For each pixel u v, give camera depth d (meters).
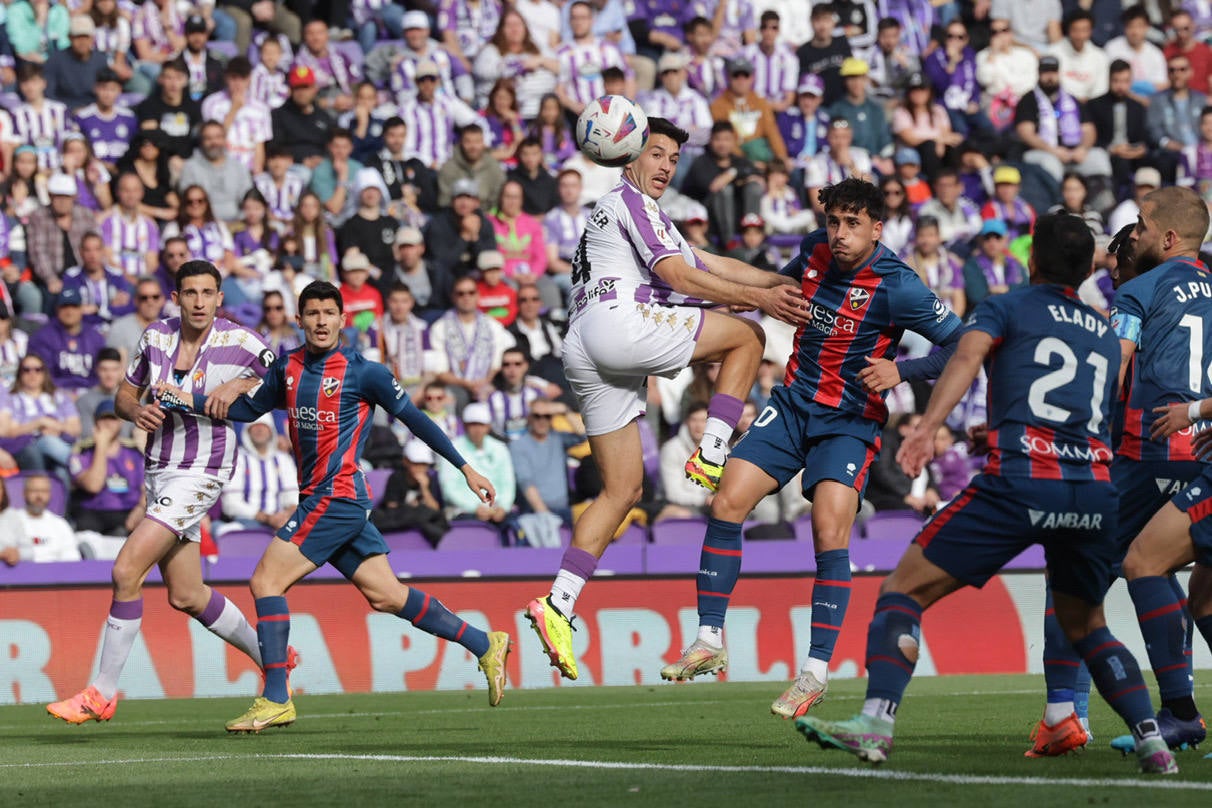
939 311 22.28
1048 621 19.53
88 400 44.22
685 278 21.80
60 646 37.66
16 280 48.00
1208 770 17.39
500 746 22.53
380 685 39.38
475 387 47.38
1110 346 16.86
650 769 18.73
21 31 56.31
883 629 16.66
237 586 38.66
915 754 20.16
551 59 60.09
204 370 25.92
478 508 43.38
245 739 24.62
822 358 22.67
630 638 41.09
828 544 22.48
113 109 54.31
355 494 24.88
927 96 61.72
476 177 54.53
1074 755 19.77
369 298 49.03
